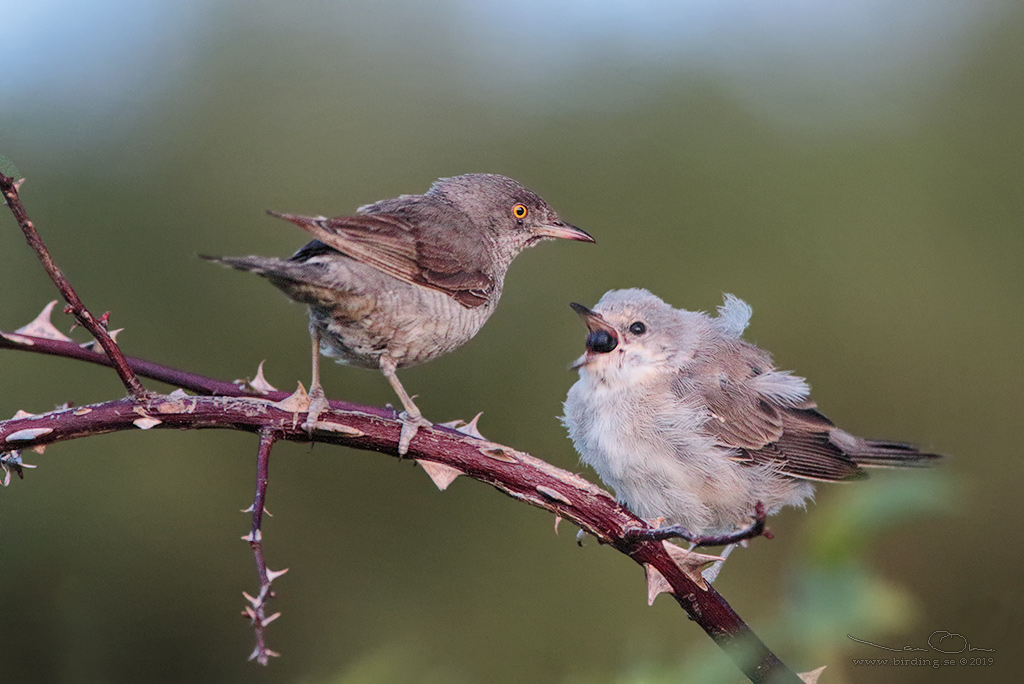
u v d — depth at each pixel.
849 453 9.65
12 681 10.48
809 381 13.49
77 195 12.70
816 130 14.64
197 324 12.53
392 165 14.00
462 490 11.89
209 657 10.99
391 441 5.70
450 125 14.51
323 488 11.76
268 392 6.16
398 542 11.74
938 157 14.24
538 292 13.64
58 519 11.04
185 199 13.08
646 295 9.70
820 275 13.93
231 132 13.59
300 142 13.83
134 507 11.32
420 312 7.83
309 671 10.93
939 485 2.60
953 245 13.98
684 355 9.26
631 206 14.23
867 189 14.27
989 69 14.70
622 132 14.64
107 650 10.76
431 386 12.76
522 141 14.47
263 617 4.65
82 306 5.24
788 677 3.44
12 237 12.31
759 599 9.81
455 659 11.12
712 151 14.49
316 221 7.38
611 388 9.08
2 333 5.88
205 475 11.59
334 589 11.46
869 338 13.59
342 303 7.39
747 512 8.91
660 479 8.81
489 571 11.70
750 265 13.98
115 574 11.03
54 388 11.55
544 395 12.93
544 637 11.39
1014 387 13.36
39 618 10.69
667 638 11.25
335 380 12.49
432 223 8.49
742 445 8.96
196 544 11.37
